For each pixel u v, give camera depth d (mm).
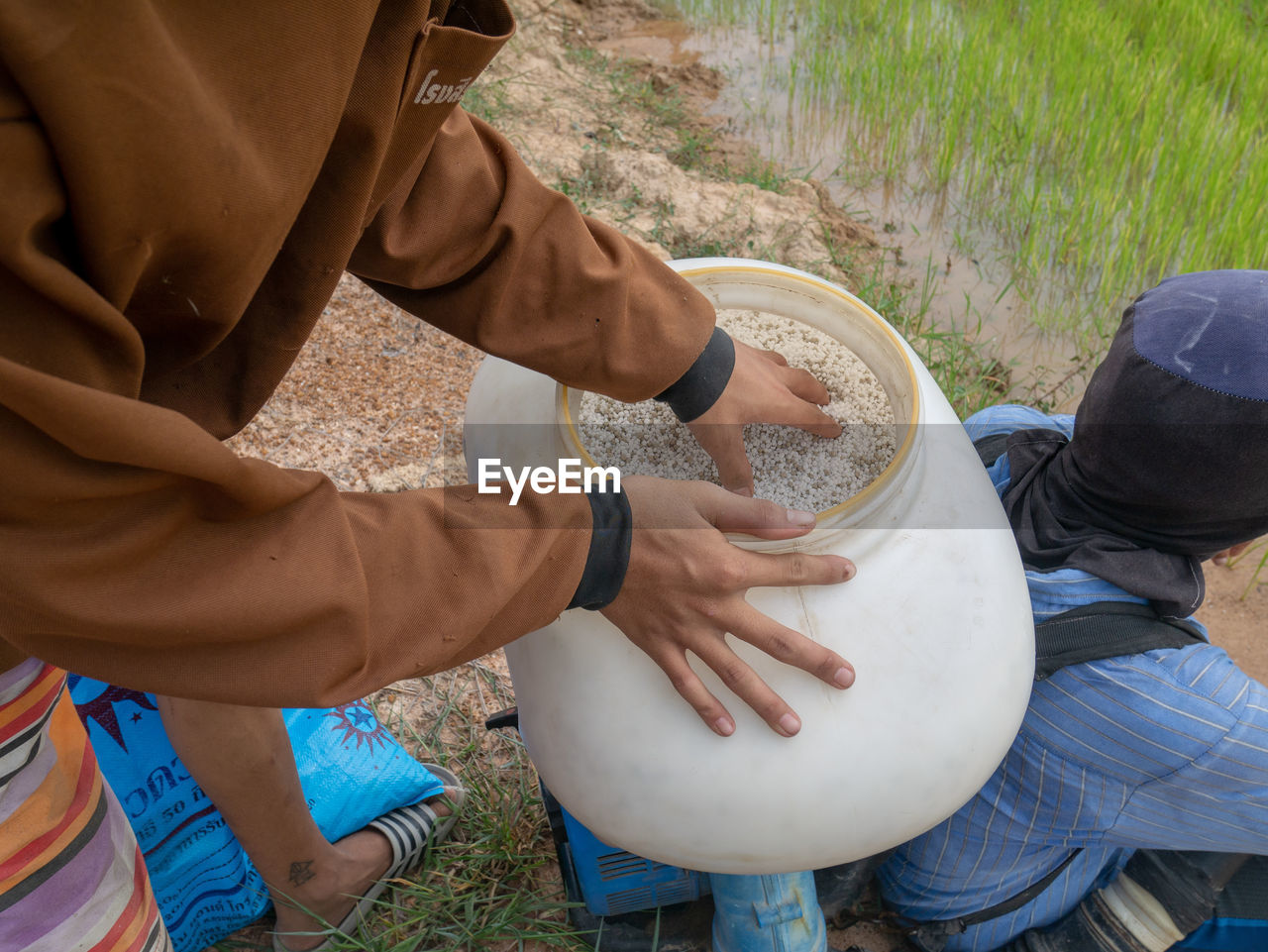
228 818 1358
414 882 1624
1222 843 1318
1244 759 1192
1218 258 3123
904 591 1046
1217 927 1489
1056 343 2992
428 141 877
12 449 605
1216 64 4078
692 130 3809
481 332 1080
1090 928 1505
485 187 1014
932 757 1032
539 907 1528
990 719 1069
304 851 1429
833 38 4555
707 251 3014
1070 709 1277
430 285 1046
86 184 600
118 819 1023
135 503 687
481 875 1630
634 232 3021
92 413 597
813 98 4137
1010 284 3152
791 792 1017
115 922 976
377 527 829
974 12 4590
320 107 704
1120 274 3129
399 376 2357
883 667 1021
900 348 1234
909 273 3232
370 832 1571
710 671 1028
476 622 851
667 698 1041
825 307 1322
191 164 635
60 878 919
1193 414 1134
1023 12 4570
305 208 814
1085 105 3871
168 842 1446
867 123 3961
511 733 1826
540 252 1034
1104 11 4457
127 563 687
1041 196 3545
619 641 1066
